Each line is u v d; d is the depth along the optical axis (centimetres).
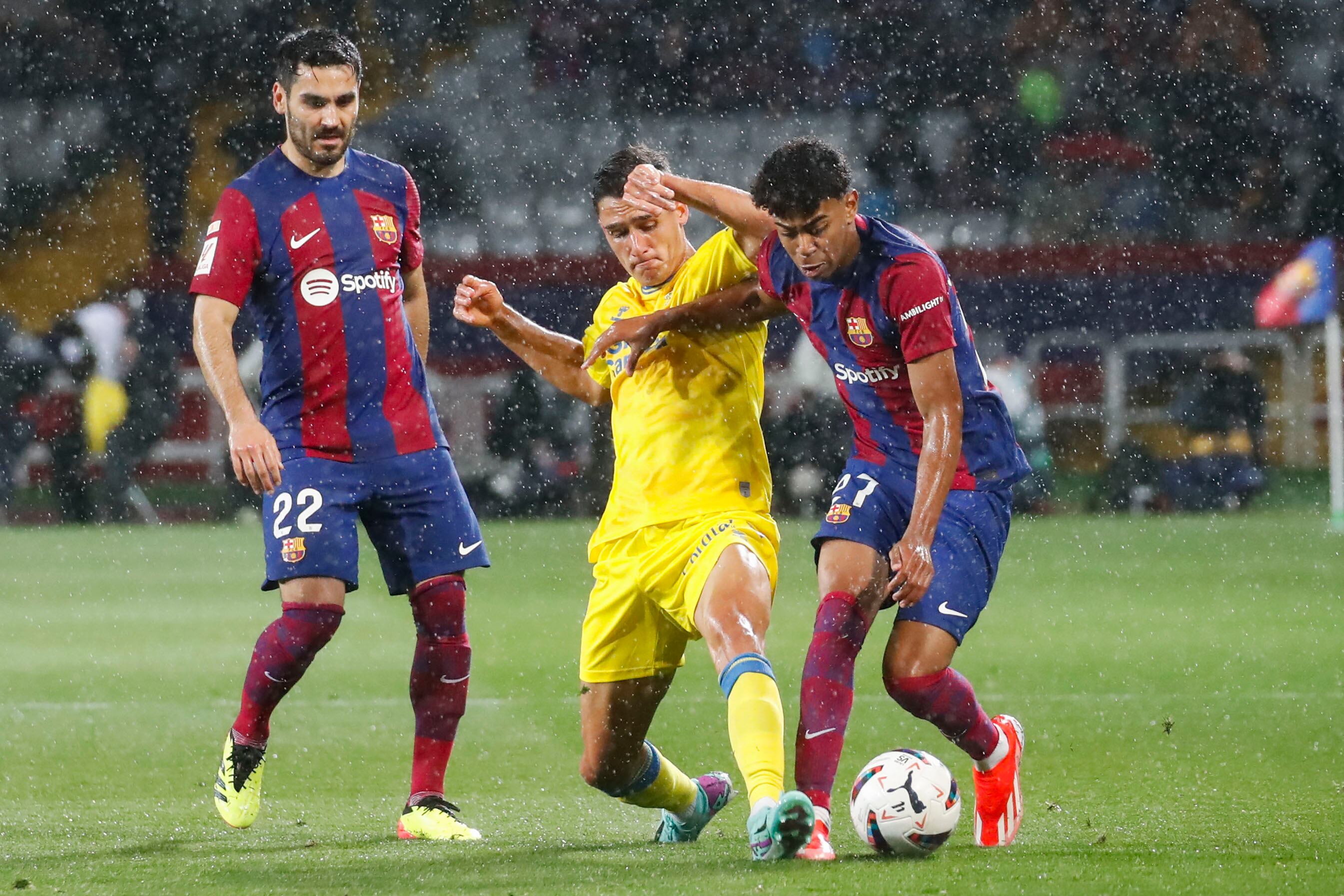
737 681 1218
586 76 8806
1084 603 3616
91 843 1390
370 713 2325
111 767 1897
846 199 1245
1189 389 7581
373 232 1541
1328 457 8056
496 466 7231
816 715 1243
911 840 1202
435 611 1505
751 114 8806
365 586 4169
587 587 4134
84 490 6806
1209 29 8600
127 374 6825
